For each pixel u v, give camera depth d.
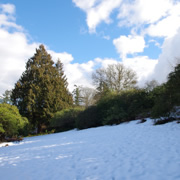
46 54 31.53
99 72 30.62
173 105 10.24
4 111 16.72
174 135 6.62
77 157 5.41
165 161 3.81
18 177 4.08
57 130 25.64
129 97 17.27
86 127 19.39
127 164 4.00
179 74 9.42
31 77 27.33
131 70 29.22
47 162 5.24
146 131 8.79
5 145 13.95
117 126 14.23
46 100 25.92
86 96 39.25
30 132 26.84
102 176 3.50
